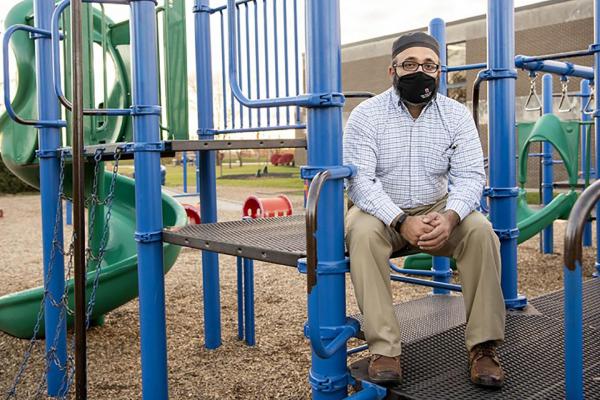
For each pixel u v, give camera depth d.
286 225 3.34
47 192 3.78
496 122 3.19
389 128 2.46
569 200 6.66
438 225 2.21
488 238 2.25
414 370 2.32
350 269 2.23
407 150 2.46
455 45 22.47
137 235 3.02
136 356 4.36
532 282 6.41
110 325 5.14
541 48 20.00
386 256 2.25
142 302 3.05
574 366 1.67
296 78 3.52
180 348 4.48
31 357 4.37
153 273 3.03
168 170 38.53
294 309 5.45
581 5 19.02
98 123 3.99
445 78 4.63
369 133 2.43
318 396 2.25
